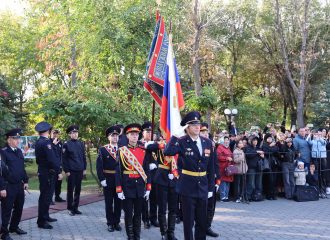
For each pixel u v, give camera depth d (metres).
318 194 12.28
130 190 7.06
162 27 8.84
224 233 8.11
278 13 33.84
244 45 37.56
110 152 8.50
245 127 30.20
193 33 24.67
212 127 31.38
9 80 25.89
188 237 6.18
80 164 10.04
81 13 14.34
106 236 7.96
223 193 11.76
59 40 17.59
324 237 7.82
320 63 35.69
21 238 7.80
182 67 28.88
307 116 36.91
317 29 35.50
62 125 12.30
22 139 16.73
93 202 11.75
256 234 8.04
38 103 12.86
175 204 7.64
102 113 11.94
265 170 12.16
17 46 26.42
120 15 13.97
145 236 7.99
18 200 7.99
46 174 8.62
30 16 25.19
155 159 7.77
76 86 13.59
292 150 12.51
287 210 10.52
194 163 6.23
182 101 8.35
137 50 14.54
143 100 14.14
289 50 36.25
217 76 34.97
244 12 36.94
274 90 40.38
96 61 14.19
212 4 30.69
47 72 21.48
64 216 9.82
